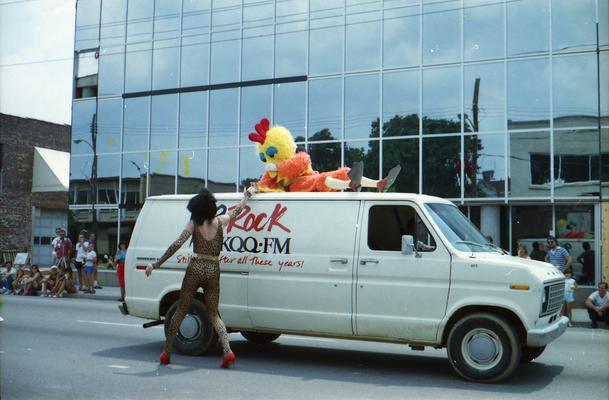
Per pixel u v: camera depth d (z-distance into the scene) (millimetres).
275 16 22375
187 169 23703
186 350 8469
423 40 20062
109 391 6543
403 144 20094
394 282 7453
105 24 25734
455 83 19562
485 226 19047
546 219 18531
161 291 8602
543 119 18484
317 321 7773
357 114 20828
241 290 8164
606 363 8594
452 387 6918
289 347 9531
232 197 8570
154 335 10609
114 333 10844
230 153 22938
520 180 18641
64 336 10453
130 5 25281
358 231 7730
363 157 20641
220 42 23344
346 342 10195
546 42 18578
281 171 9375
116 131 25234
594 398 6477
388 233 7613
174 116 24109
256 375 7422
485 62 19234
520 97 18781
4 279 22188
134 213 24672
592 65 18125
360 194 7875
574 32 18328
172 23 24359
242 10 22984
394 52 20422
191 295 7770
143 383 6922
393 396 6465
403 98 20219
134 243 8891
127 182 24859
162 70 24453
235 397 6328
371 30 20812
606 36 18047
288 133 9688
